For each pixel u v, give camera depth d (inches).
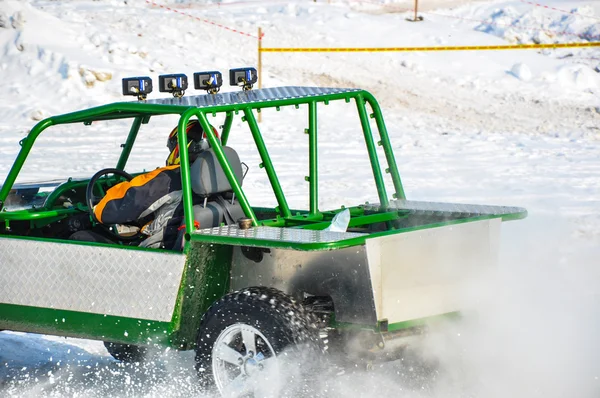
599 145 1934.1
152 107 553.9
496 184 1408.7
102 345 721.0
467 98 2556.6
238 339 528.1
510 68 2869.1
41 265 560.7
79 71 2345.0
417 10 3590.1
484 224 557.3
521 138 2052.2
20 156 605.0
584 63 2925.7
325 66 2792.8
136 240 644.1
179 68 2524.6
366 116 648.4
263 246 480.4
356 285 506.9
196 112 537.0
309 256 523.8
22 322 570.9
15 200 698.8
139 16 3095.5
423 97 2544.3
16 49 2465.6
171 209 586.2
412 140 2003.0
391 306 508.7
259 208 701.3
